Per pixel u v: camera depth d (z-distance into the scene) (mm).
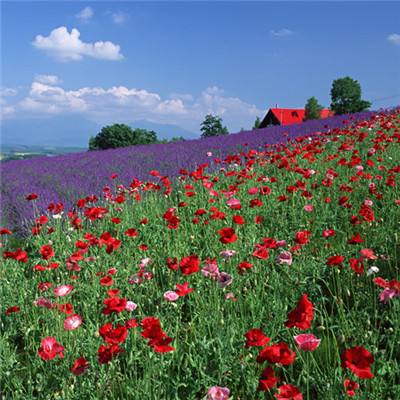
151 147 20109
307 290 3838
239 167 9727
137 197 6977
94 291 4289
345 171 7805
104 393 2838
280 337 3279
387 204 5629
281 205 6395
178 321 3566
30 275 5254
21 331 4012
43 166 17312
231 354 2969
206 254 4949
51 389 3018
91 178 11836
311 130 17547
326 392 2523
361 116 19938
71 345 3316
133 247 5453
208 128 70875
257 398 2744
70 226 6527
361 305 3684
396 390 2529
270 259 4461
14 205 9336
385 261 4207
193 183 8227
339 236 5117
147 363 2842
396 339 3031
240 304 3525
